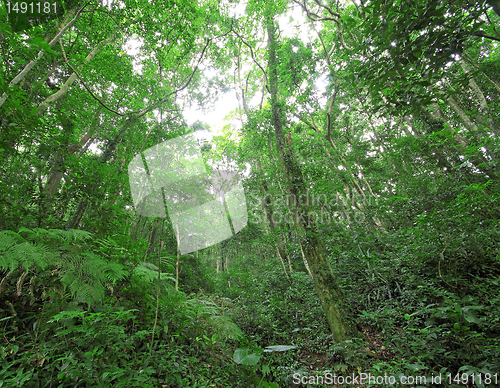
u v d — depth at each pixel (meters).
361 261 5.56
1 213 2.66
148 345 2.57
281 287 5.91
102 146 7.09
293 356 3.91
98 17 5.26
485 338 2.77
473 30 2.07
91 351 1.96
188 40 6.63
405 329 3.57
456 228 3.95
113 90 7.25
